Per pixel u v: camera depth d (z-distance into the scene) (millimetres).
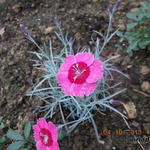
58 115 198
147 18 217
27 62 234
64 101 190
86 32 240
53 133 163
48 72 209
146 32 212
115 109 184
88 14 253
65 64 174
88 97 184
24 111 209
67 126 192
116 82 204
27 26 258
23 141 186
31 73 226
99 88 189
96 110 194
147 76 205
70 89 167
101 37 234
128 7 255
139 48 218
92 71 167
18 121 207
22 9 275
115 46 227
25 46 243
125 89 187
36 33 250
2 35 260
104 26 242
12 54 242
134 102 194
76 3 266
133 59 216
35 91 200
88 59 170
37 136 170
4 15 275
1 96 223
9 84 226
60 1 271
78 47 230
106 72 199
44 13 265
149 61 212
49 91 211
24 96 215
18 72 230
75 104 187
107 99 192
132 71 209
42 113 203
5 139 198
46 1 275
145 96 196
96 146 182
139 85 201
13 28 262
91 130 188
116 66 213
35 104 208
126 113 190
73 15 256
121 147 179
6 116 212
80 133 188
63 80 170
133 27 223
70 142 187
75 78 167
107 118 191
